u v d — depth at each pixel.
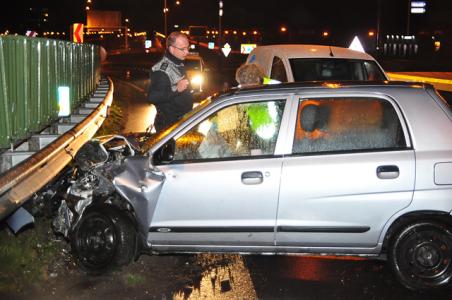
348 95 5.48
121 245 5.73
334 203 5.32
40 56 9.73
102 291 5.38
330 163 5.34
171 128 5.84
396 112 5.42
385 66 47.44
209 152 5.55
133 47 100.38
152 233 5.57
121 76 40.19
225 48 39.47
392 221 5.32
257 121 5.52
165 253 5.72
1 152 7.83
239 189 5.40
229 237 5.48
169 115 7.29
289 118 5.46
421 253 5.34
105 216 5.73
